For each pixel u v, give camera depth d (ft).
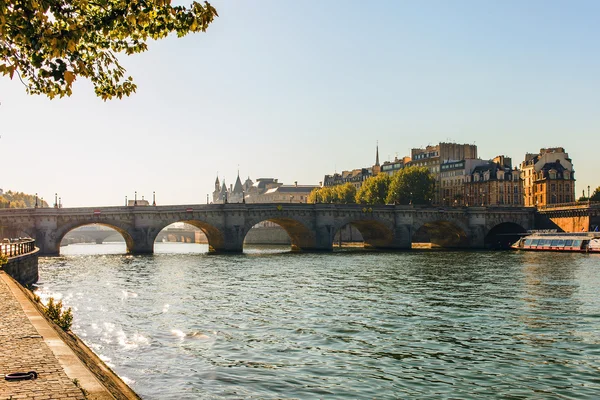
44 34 46.91
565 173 572.10
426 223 469.57
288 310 141.59
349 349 100.78
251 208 411.75
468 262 299.17
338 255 375.66
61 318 91.20
